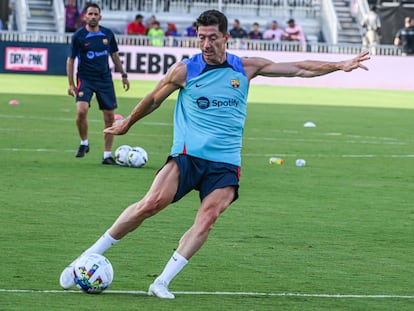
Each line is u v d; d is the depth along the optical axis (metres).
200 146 10.88
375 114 40.69
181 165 10.86
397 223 16.34
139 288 11.34
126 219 10.94
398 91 58.56
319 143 28.77
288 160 24.50
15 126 30.25
